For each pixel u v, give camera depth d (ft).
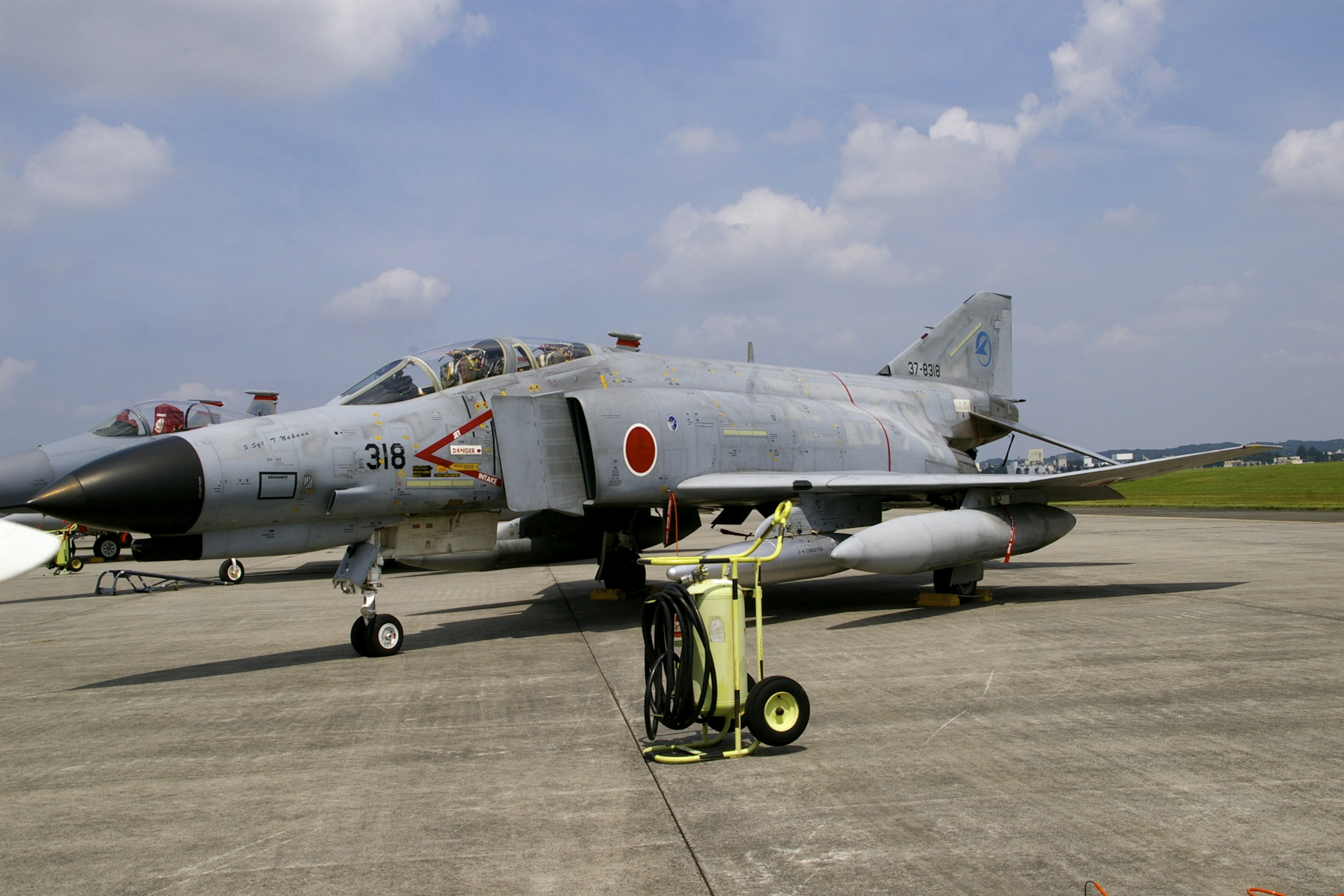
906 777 14.21
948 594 34.27
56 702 21.65
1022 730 16.71
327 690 21.90
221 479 23.77
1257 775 14.07
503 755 15.90
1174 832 11.83
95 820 13.20
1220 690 19.66
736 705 15.46
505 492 29.01
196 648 29.37
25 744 17.66
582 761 15.44
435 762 15.56
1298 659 22.82
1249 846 11.34
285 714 19.53
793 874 10.73
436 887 10.59
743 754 15.46
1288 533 71.10
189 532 24.08
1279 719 17.26
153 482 22.74
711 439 33.76
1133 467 32.40
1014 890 10.19
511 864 11.20
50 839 12.48
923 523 31.73
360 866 11.25
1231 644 25.07
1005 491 36.22
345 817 13.03
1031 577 43.14
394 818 12.92
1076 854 11.15
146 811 13.53
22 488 61.36
